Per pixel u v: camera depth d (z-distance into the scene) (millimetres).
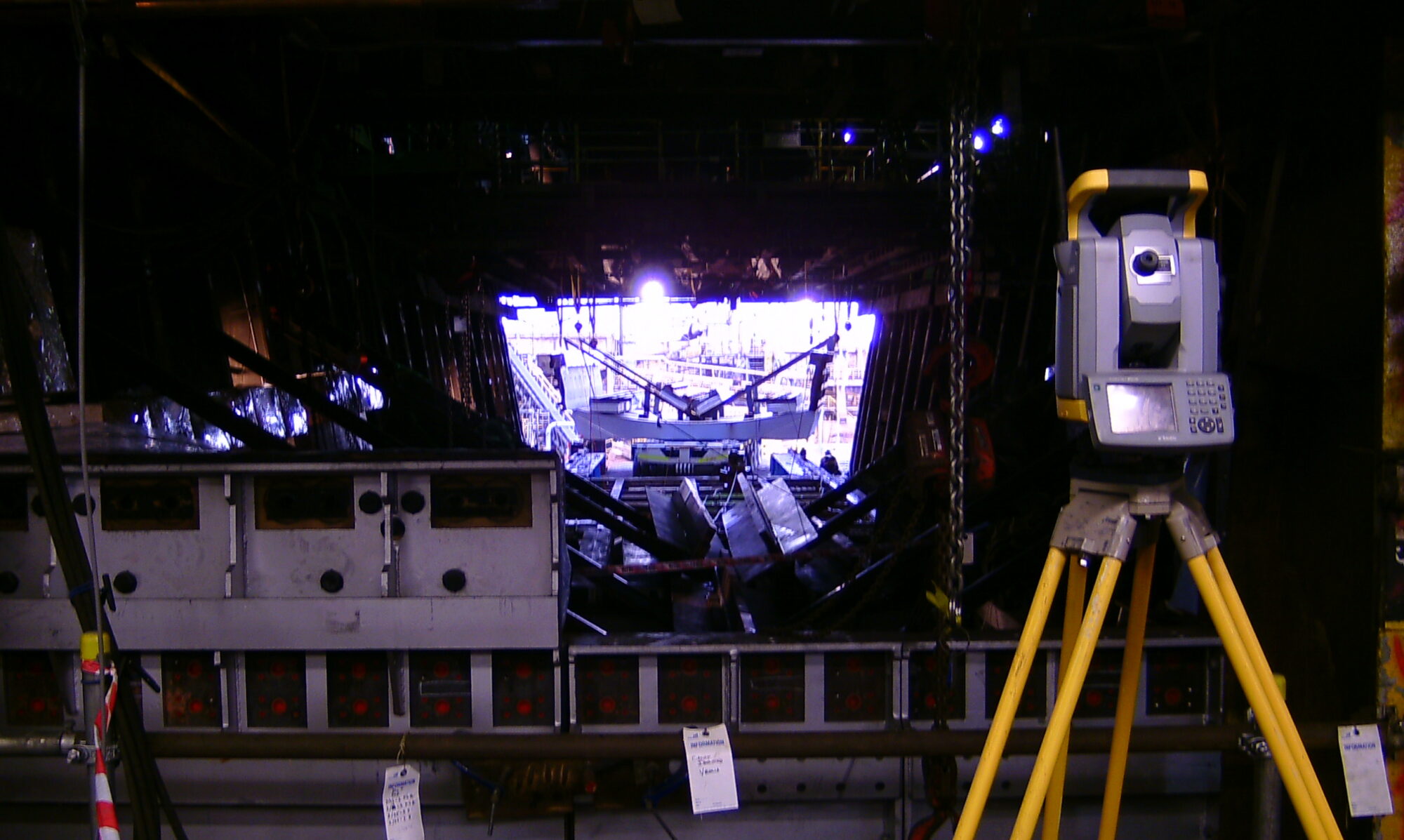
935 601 2270
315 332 7000
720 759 2328
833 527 6082
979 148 5312
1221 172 2877
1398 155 2551
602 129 9523
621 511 6160
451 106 5719
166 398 4488
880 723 2961
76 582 2105
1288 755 1854
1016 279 7750
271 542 2863
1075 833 3057
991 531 5109
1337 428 2820
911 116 5355
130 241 4672
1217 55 3160
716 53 4484
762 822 3025
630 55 3064
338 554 2861
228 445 5309
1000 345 8562
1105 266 1835
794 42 3371
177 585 2871
